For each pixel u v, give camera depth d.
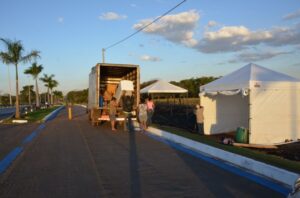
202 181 7.66
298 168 8.28
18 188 7.12
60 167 9.11
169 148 12.32
